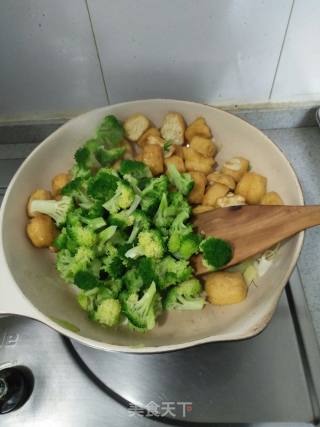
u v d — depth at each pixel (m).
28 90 0.38
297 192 0.31
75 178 0.34
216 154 0.37
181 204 0.33
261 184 0.34
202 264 0.31
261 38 0.34
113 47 0.34
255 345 0.29
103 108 0.36
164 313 0.31
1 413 0.27
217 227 0.32
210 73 0.37
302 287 0.31
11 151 0.43
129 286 0.30
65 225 0.33
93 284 0.30
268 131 0.43
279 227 0.30
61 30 0.33
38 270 0.33
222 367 0.29
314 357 0.28
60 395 0.28
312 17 0.32
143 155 0.35
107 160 0.36
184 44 0.34
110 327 0.30
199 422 0.27
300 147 0.41
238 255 0.30
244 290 0.30
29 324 0.31
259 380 0.28
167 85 0.38
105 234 0.32
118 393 0.28
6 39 0.33
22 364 0.29
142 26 0.32
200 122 0.36
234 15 0.32
